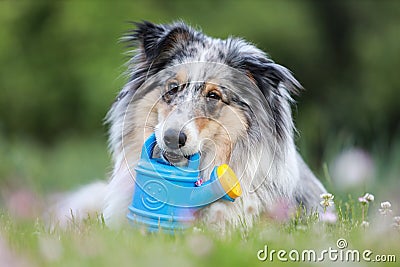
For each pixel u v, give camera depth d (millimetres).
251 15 18312
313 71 19594
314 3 20188
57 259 4551
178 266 4387
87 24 18594
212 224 6176
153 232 5570
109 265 4430
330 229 6012
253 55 6605
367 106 19578
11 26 20062
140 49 6738
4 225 6062
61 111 19688
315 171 10094
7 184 11992
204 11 18594
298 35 18625
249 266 4578
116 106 6926
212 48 6547
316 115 19312
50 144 19906
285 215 6434
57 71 19547
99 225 6020
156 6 18891
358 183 9062
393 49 19656
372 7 20391
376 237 5453
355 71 20000
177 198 5773
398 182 10672
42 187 12516
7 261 4379
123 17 18594
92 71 18312
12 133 20031
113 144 6977
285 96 6809
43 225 6348
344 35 20375
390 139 19625
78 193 8156
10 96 19828
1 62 19953
